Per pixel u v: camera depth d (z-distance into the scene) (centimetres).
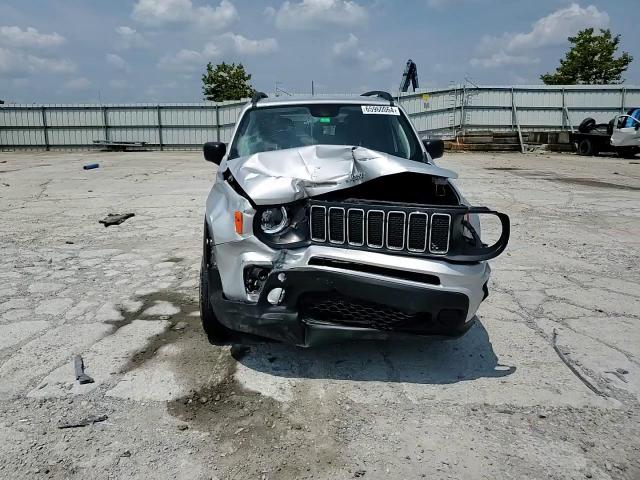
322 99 456
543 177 1435
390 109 451
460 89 2919
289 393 308
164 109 3014
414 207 295
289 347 366
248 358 350
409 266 294
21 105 3017
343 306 303
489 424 279
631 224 809
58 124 3038
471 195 1091
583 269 570
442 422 281
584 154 2416
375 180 345
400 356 356
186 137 3042
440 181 351
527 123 2948
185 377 325
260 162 339
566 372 337
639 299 475
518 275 546
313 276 293
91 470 240
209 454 253
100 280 520
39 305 448
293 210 314
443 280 294
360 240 300
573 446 261
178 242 684
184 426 275
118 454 252
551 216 873
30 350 361
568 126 2944
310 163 327
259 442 262
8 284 505
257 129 430
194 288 496
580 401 303
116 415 284
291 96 475
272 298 312
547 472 242
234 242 320
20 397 301
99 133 3047
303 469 243
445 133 2969
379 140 418
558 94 2919
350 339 307
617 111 2920
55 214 890
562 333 399
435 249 298
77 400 298
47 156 2550
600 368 343
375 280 291
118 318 421
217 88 4309
